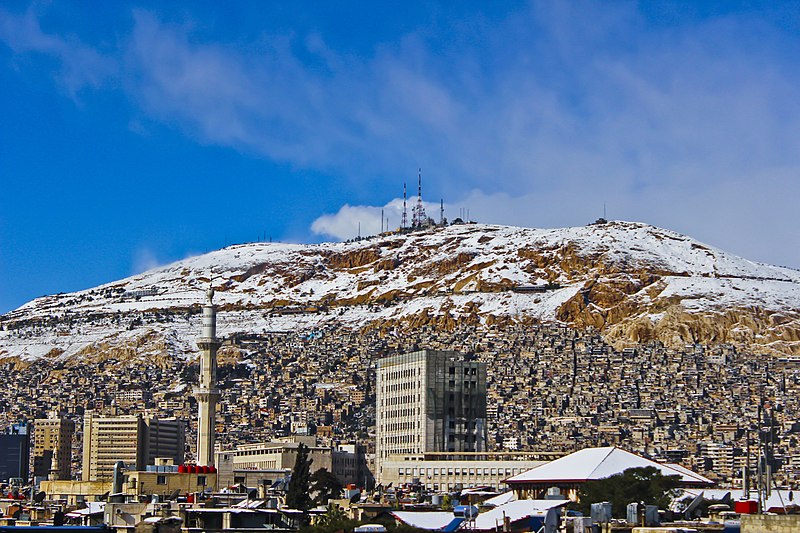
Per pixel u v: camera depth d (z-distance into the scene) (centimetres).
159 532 19575
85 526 19612
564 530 19350
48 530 18575
